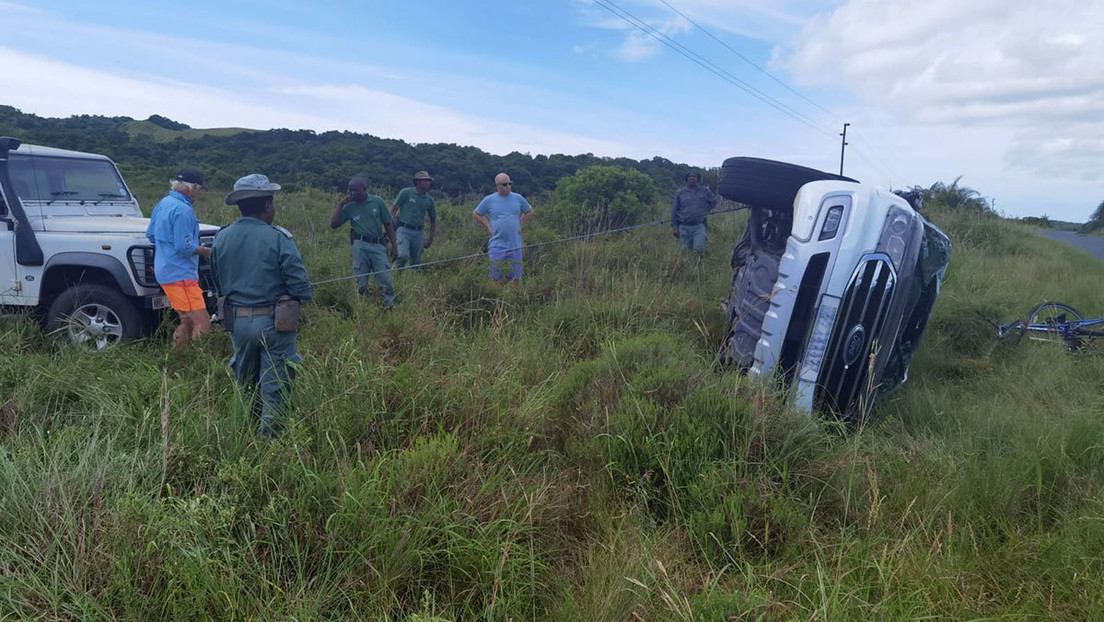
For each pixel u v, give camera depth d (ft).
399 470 10.23
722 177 17.98
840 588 9.08
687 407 12.89
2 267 18.88
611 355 15.78
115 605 7.93
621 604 8.73
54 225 19.13
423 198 29.17
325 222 43.01
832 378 15.24
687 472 11.73
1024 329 23.62
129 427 12.20
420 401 12.58
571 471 12.43
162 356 16.76
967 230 54.54
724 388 13.61
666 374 14.02
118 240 18.42
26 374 14.26
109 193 22.99
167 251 17.10
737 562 10.00
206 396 13.41
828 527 11.16
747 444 12.10
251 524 8.91
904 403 17.31
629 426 12.37
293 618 7.73
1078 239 108.99
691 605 8.52
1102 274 44.50
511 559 9.16
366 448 11.40
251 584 8.38
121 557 8.19
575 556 10.32
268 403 13.06
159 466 10.22
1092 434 13.64
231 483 9.84
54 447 10.64
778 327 15.26
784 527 10.57
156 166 83.76
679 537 10.56
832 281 14.96
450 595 8.95
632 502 11.50
